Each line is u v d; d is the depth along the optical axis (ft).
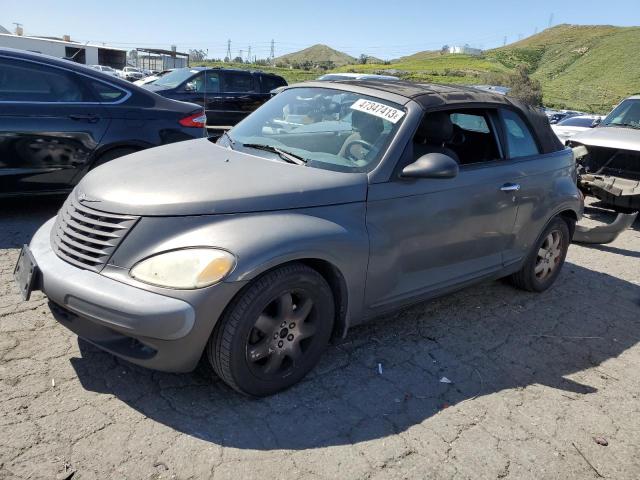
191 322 8.29
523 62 406.62
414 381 10.75
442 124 12.33
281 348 9.53
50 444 8.04
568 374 11.76
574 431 9.78
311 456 8.37
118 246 8.72
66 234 9.46
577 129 41.88
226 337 8.70
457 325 13.48
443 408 9.99
